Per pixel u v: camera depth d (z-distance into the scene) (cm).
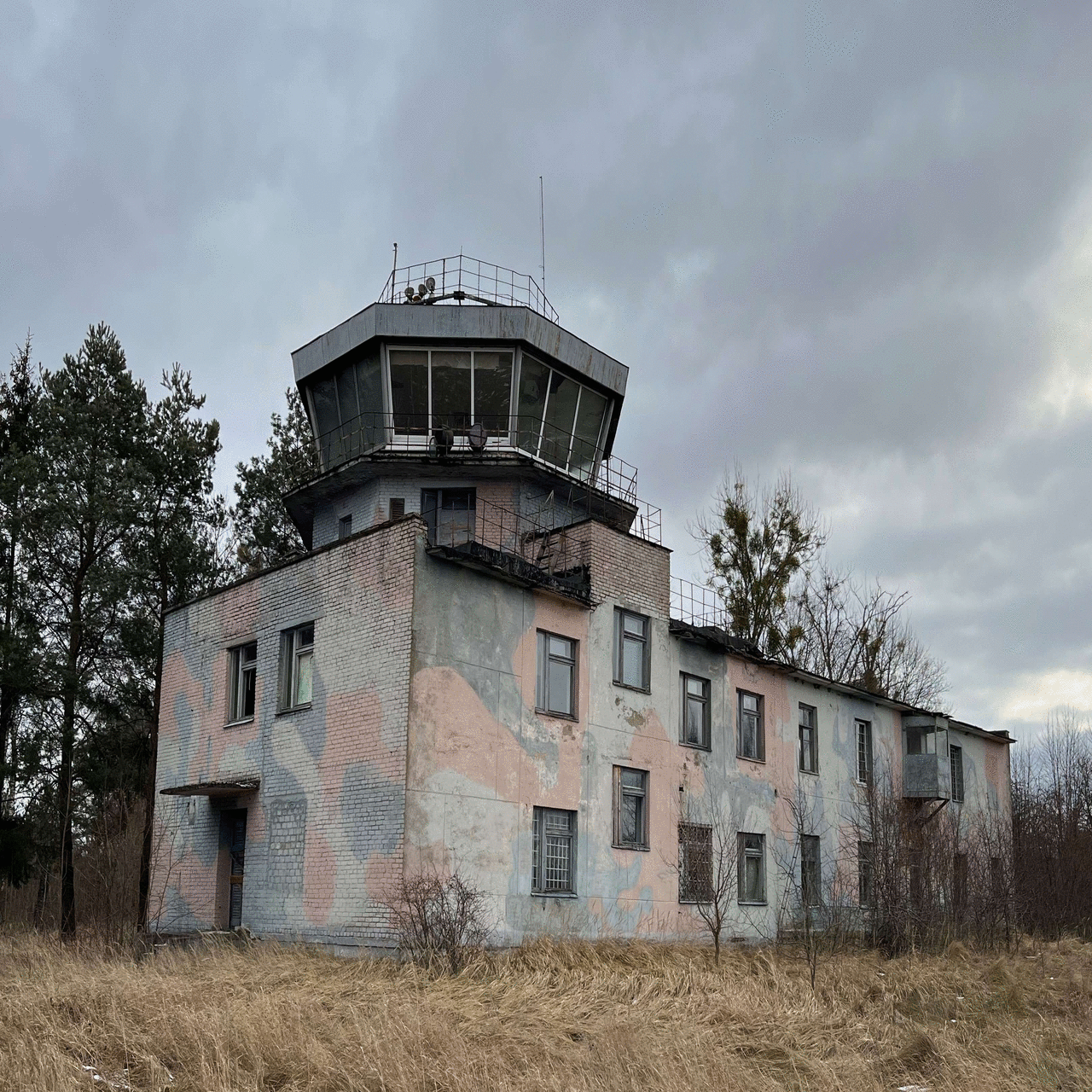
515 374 2984
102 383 3659
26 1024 1174
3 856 3503
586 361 3120
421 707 2103
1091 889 3506
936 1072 1271
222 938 2266
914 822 3303
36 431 3659
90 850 3638
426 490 3012
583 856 2373
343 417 3133
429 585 2170
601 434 3253
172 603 3556
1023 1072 1279
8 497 3353
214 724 2616
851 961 2425
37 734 3384
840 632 4959
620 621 2614
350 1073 1070
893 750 3606
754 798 2930
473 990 1661
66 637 3569
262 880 2336
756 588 4278
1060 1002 1836
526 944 2100
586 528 2595
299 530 3516
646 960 2145
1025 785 4659
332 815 2195
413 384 2998
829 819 3216
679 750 2705
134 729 3706
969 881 2961
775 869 2953
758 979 1992
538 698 2372
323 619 2344
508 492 2983
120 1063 1116
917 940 2681
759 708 3055
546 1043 1258
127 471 3447
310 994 1581
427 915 1930
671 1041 1249
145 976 1697
